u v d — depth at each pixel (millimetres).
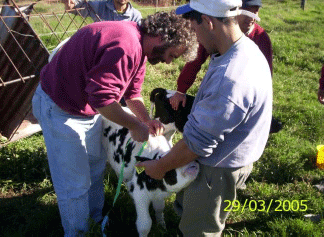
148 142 2980
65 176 2912
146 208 3014
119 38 2322
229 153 2229
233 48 2018
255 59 2041
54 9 9477
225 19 1974
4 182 3980
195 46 2404
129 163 3096
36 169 4141
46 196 3803
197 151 2121
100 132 3152
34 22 8367
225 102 1963
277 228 3469
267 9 14523
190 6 2039
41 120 2824
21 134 4539
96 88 2303
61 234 3377
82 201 3012
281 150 4969
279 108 6320
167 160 2312
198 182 2432
